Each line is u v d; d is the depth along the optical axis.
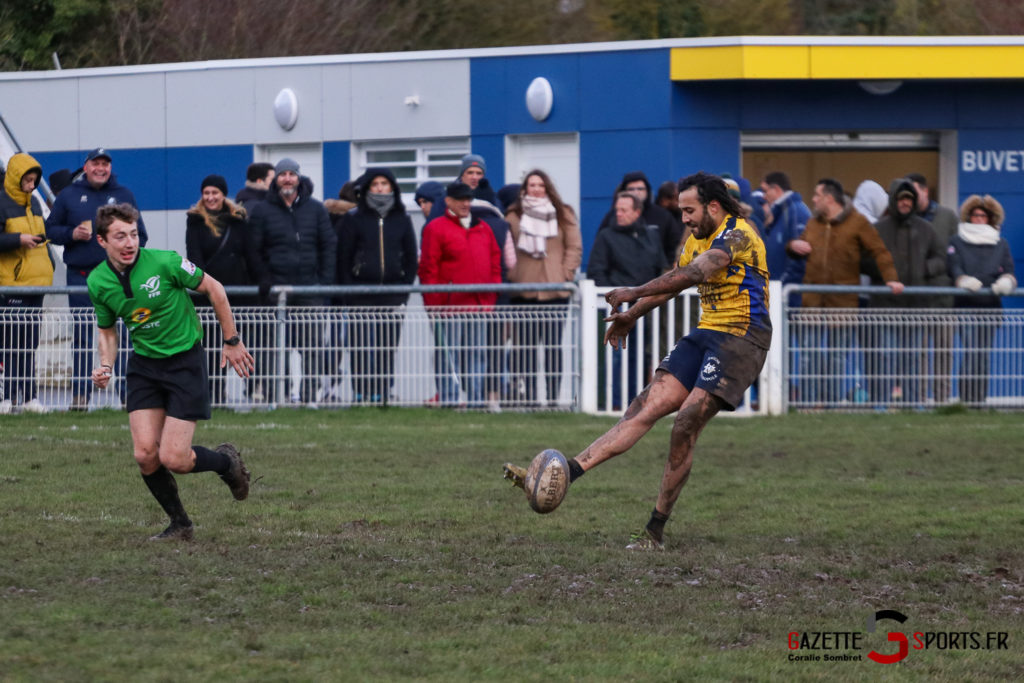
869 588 21.95
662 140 61.59
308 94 66.12
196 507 28.17
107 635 17.70
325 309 46.19
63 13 90.19
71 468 32.94
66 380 45.38
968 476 34.50
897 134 63.50
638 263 47.00
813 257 48.47
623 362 47.12
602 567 23.03
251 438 39.72
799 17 90.44
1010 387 49.00
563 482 23.55
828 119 62.38
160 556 22.84
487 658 17.25
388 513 27.97
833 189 48.19
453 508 28.72
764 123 61.97
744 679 16.67
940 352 48.41
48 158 69.00
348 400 46.50
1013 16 92.06
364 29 89.56
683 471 24.70
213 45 90.56
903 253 48.91
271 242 46.59
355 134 65.69
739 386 24.47
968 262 49.84
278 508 28.27
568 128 62.97
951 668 17.47
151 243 67.81
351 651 17.38
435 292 46.72
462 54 64.31
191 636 17.83
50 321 45.09
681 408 24.58
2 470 32.41
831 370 48.00
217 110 67.06
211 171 67.12
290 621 18.88
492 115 64.06
